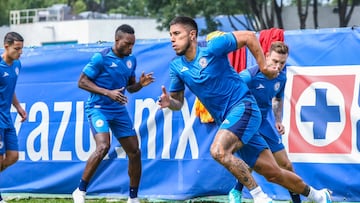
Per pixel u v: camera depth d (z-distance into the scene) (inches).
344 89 630.5
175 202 686.5
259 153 535.5
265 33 648.4
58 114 736.3
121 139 633.0
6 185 756.6
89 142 720.3
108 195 712.4
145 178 700.0
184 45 503.5
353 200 627.8
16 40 634.2
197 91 516.7
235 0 2449.6
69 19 3590.1
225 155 494.6
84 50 726.5
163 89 522.0
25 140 749.9
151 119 698.8
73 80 730.8
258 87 563.5
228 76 509.4
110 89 626.5
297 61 646.5
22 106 751.7
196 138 681.0
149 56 698.8
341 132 631.2
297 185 543.5
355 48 628.4
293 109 645.9
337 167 632.4
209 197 681.0
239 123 500.7
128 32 621.6
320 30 640.4
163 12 2568.9
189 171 683.4
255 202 496.4
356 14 2637.8
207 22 2488.9
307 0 2412.6
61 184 733.3
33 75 748.0
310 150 641.0
